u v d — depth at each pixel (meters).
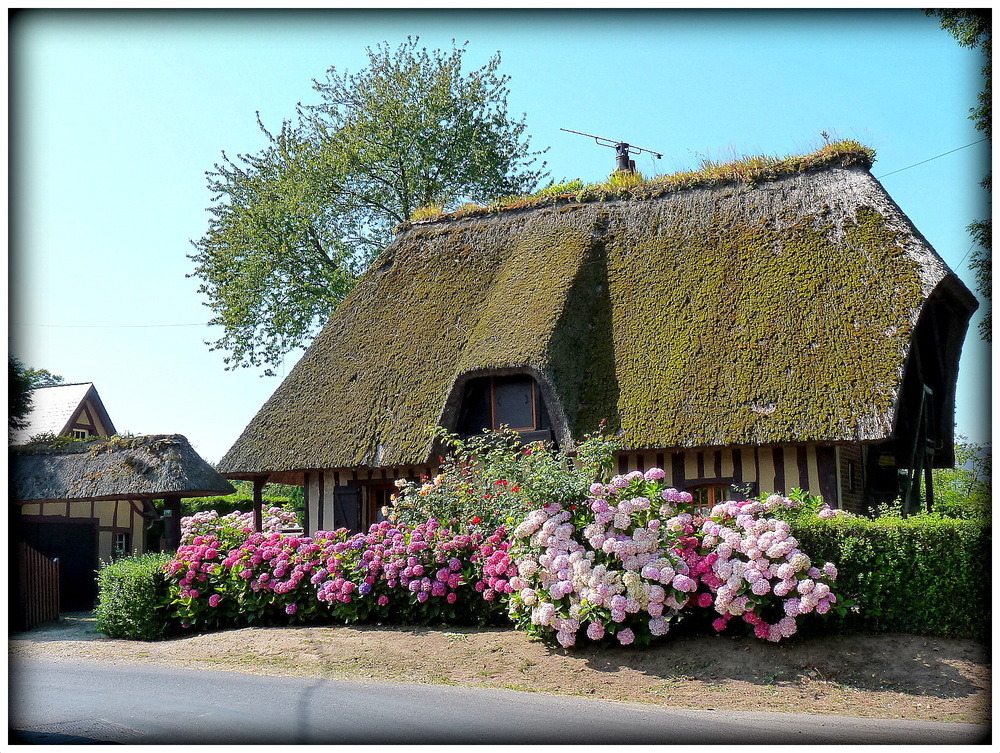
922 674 7.51
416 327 15.91
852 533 8.49
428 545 10.77
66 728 6.68
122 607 12.35
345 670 9.02
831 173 14.69
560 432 12.94
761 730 6.29
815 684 7.50
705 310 13.62
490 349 13.91
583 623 8.88
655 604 8.39
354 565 11.22
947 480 19.84
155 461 18.95
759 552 8.21
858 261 13.01
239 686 8.31
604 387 13.37
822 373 11.90
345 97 26.28
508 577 10.01
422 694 7.69
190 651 10.69
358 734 6.28
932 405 14.82
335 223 25.59
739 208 15.01
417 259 17.48
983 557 8.09
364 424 14.59
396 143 25.48
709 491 12.59
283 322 25.12
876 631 8.35
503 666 8.67
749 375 12.38
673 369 13.01
